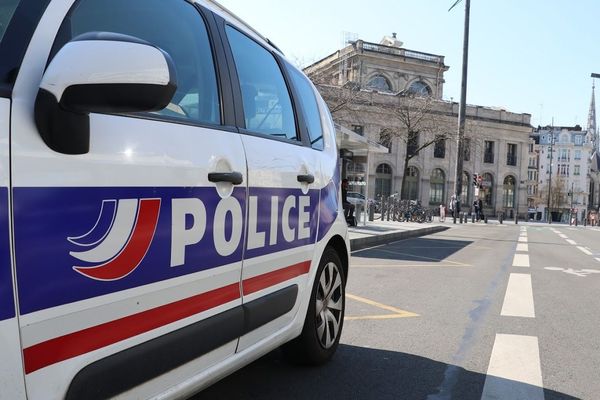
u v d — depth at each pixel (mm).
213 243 2334
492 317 5641
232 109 2684
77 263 1665
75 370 1670
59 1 1789
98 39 1636
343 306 4184
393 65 54094
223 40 2785
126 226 1850
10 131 1494
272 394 3352
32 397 1538
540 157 121125
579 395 3520
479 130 43219
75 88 1567
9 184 1469
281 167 3023
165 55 1718
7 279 1456
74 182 1655
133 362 1883
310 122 3842
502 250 13688
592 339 4875
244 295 2623
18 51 1608
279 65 3553
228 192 2449
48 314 1572
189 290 2186
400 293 6926
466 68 30562
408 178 55156
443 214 31781
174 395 2127
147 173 1948
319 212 3594
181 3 2516
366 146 17484
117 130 1857
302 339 3625
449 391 3520
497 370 3961
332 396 3363
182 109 2307
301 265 3307
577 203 119125
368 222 22016
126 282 1854
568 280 8461
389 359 4145
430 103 33375
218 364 2447
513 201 61562
